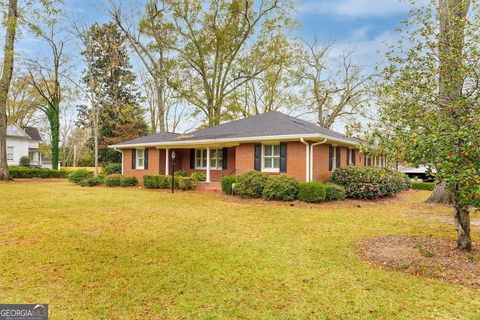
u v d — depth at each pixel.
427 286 4.25
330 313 3.53
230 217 9.30
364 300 3.84
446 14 5.73
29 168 28.00
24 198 13.34
